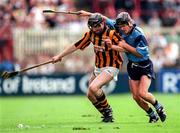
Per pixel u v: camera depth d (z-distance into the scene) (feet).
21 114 162.81
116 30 123.24
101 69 128.57
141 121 133.80
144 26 282.97
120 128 118.01
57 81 249.96
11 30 256.11
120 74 249.96
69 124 129.39
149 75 123.65
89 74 250.78
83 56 256.32
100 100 129.49
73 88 250.37
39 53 254.47
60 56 130.72
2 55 254.68
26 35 254.47
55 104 204.03
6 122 138.10
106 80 127.34
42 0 278.05
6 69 251.80
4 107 192.13
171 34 262.67
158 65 258.57
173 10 291.99
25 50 254.47
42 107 190.29
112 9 288.30
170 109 172.76
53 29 255.09
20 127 123.75
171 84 254.27
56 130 115.55
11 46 255.50
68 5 282.36
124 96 240.32
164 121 131.85
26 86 249.34
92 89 127.44
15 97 246.68
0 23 265.13
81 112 166.71
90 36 127.65
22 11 272.31
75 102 213.05
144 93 122.62
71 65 255.70
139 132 110.83
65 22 271.90
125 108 178.60
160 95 242.99
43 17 271.28
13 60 254.27
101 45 126.31
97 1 292.40
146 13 291.17
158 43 260.62
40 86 249.55
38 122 136.67
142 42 121.08
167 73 253.85
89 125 125.18
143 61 122.62
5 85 248.93
